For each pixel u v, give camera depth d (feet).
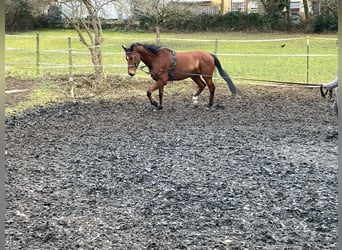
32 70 44.32
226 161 18.40
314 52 59.82
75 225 12.44
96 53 36.81
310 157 18.90
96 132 23.58
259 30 94.38
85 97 33.32
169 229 12.17
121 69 45.98
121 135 22.93
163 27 90.33
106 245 11.28
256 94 34.83
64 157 19.06
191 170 17.24
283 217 12.89
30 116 27.22
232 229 12.15
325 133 23.09
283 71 46.42
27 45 68.23
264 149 20.17
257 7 106.63
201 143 21.29
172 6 74.69
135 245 11.28
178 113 28.50
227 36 84.84
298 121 26.04
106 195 14.74
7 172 17.02
